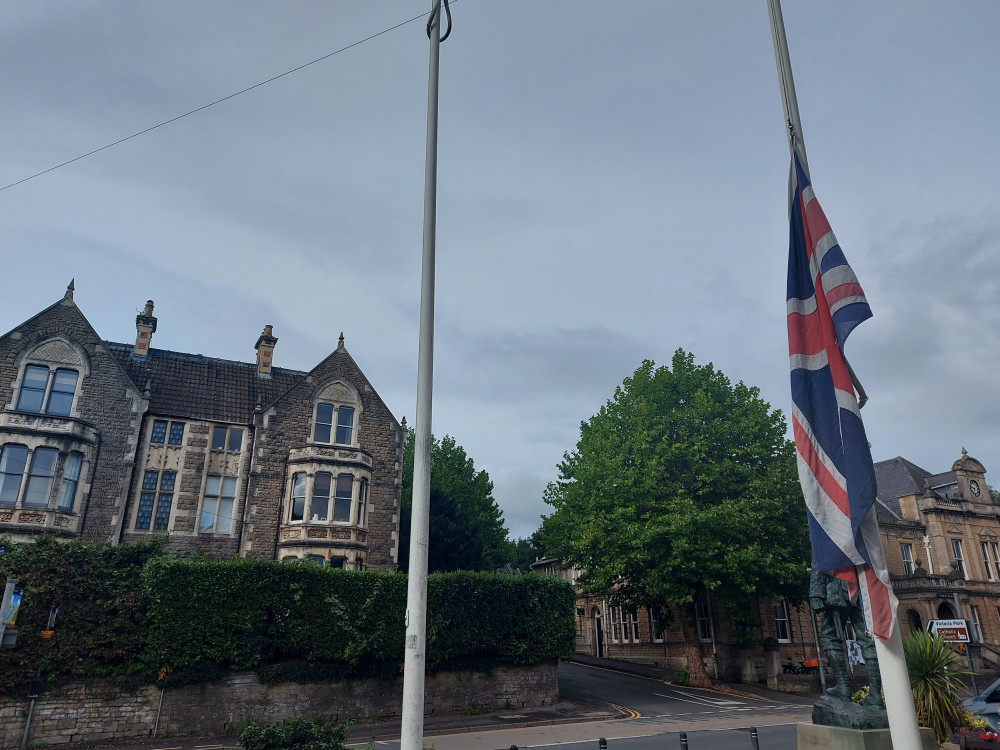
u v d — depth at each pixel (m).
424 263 11.02
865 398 9.44
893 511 46.62
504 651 26.56
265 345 37.84
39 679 19.23
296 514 32.38
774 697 29.91
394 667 24.44
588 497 33.50
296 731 9.81
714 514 29.44
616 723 22.94
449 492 48.41
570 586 28.92
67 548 21.30
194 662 21.62
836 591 10.33
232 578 22.75
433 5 12.77
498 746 18.72
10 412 28.23
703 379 35.25
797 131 9.91
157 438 32.09
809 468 8.98
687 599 30.27
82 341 31.16
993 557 45.94
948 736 14.18
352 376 36.03
